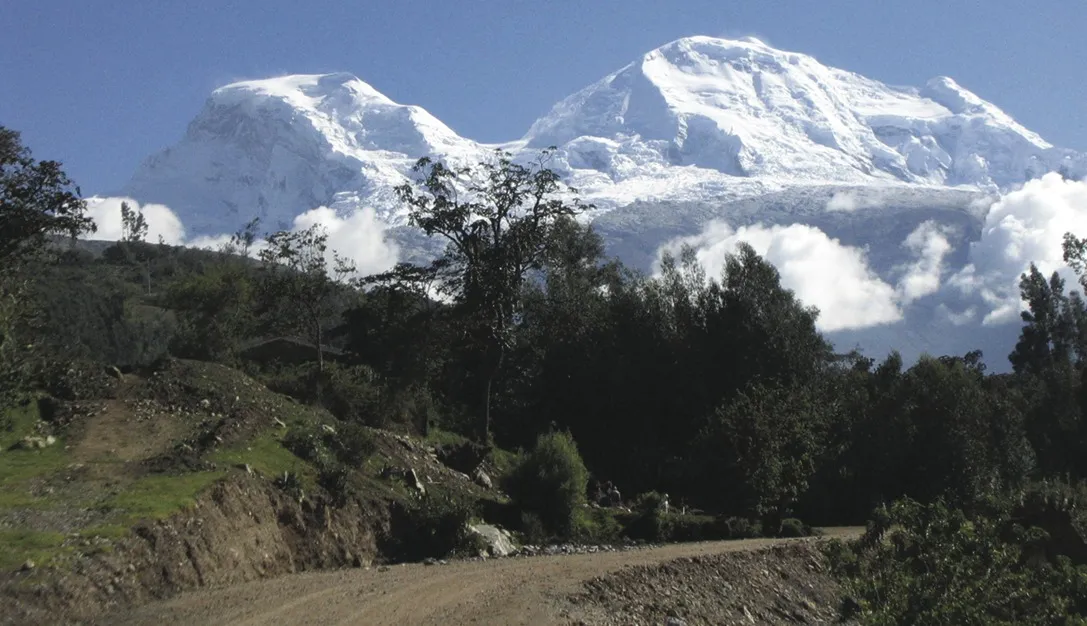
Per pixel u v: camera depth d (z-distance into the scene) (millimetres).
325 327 60875
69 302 49719
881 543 19625
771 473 40094
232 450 24797
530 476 31875
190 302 53281
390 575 20875
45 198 33250
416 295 48656
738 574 25859
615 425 55938
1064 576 17984
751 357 56781
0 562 16297
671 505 41812
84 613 16078
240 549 20688
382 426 37938
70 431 24062
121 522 18703
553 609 18750
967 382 49969
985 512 24016
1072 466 53000
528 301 55469
